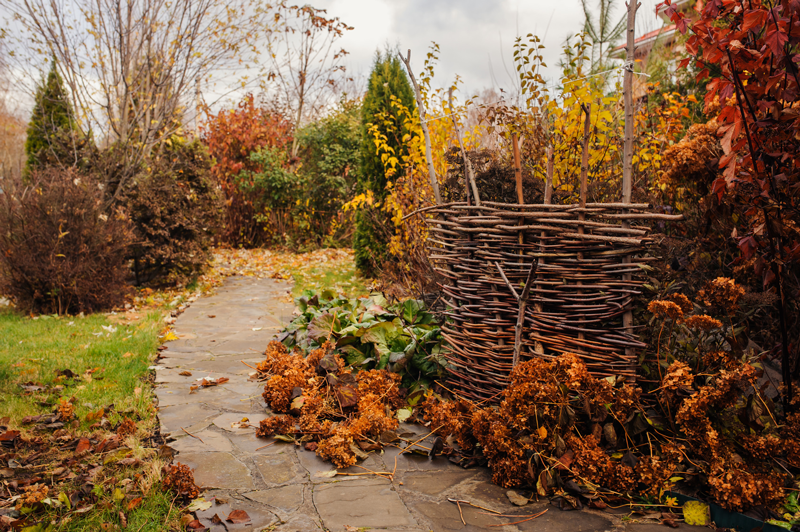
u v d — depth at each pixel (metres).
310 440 2.87
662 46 5.67
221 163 14.80
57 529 1.99
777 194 2.34
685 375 2.26
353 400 3.17
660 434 2.38
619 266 2.57
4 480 2.38
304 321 4.75
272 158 13.88
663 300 2.52
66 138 8.46
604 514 2.13
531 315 2.79
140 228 7.88
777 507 2.02
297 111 19.25
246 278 9.73
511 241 2.85
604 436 2.46
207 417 3.17
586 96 3.55
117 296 6.66
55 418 3.06
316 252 13.33
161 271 8.28
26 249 6.07
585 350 2.69
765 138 2.38
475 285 3.01
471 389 3.13
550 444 2.33
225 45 8.91
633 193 3.46
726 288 2.47
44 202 6.17
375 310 4.32
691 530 2.00
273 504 2.19
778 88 2.25
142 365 4.13
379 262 8.38
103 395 3.46
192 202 8.51
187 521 2.02
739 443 2.25
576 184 3.61
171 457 2.64
